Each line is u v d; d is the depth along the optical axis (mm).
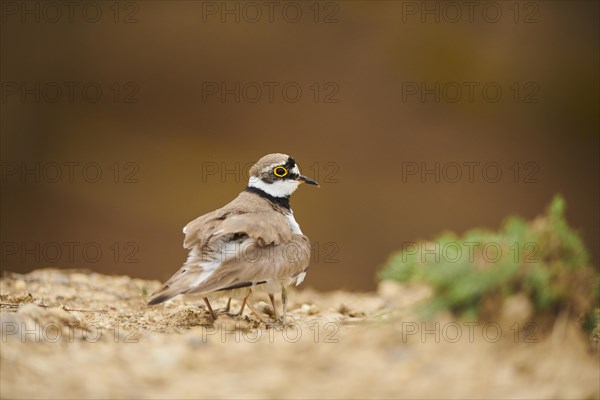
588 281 6148
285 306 8148
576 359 5832
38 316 6652
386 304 9211
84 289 10039
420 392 5305
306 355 5953
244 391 5281
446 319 6133
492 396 5262
